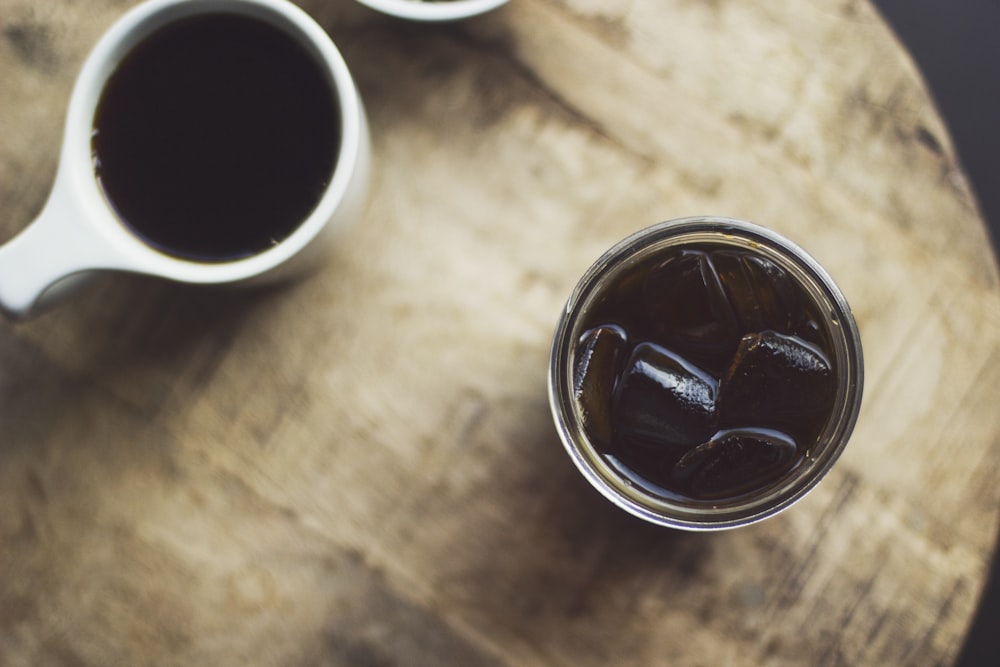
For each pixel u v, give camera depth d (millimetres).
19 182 440
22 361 442
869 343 439
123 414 443
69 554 441
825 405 399
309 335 445
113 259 402
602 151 444
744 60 443
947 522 437
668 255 403
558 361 400
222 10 413
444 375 444
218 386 444
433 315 445
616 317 407
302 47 417
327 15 445
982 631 555
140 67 416
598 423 403
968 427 437
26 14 440
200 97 423
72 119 405
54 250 399
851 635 437
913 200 440
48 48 440
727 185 443
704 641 439
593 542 442
